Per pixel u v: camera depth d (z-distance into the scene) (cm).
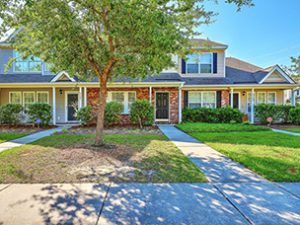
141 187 356
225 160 525
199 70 1591
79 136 888
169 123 1442
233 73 1672
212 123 1377
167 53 559
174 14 546
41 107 1277
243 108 1614
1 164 479
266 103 1608
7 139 827
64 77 1379
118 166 470
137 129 1164
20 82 1358
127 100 1480
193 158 543
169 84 1352
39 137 875
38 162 495
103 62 630
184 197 318
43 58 625
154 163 495
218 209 283
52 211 276
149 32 475
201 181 383
